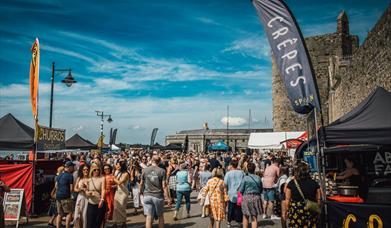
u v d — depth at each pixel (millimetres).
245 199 7555
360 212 5867
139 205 11742
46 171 14055
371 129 6164
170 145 39969
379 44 12062
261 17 7113
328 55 33500
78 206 7418
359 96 15398
